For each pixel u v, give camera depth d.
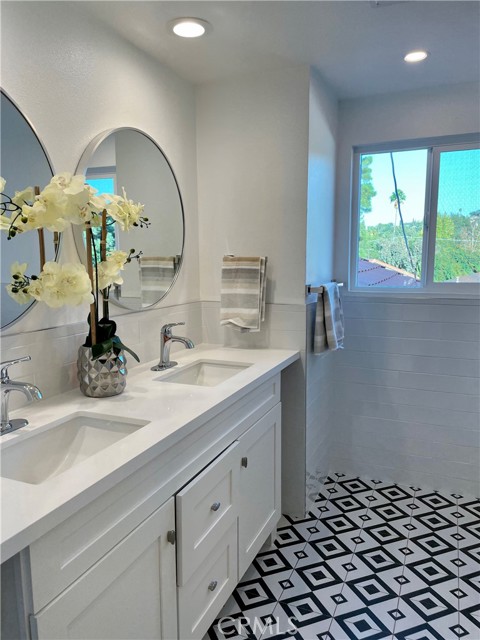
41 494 0.94
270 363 2.05
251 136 2.31
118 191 1.84
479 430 2.61
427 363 2.67
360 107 2.63
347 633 1.69
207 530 1.51
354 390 2.84
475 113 2.42
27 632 0.89
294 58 2.08
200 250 2.50
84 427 1.43
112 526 1.08
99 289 1.60
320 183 2.43
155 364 2.07
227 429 1.65
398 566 2.05
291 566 2.06
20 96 1.42
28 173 1.45
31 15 1.44
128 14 1.67
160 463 1.25
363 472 2.89
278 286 2.35
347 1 1.60
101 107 1.75
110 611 1.09
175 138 2.24
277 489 2.19
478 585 1.93
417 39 1.90
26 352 1.47
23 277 1.37
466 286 2.62
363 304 2.75
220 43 1.91
